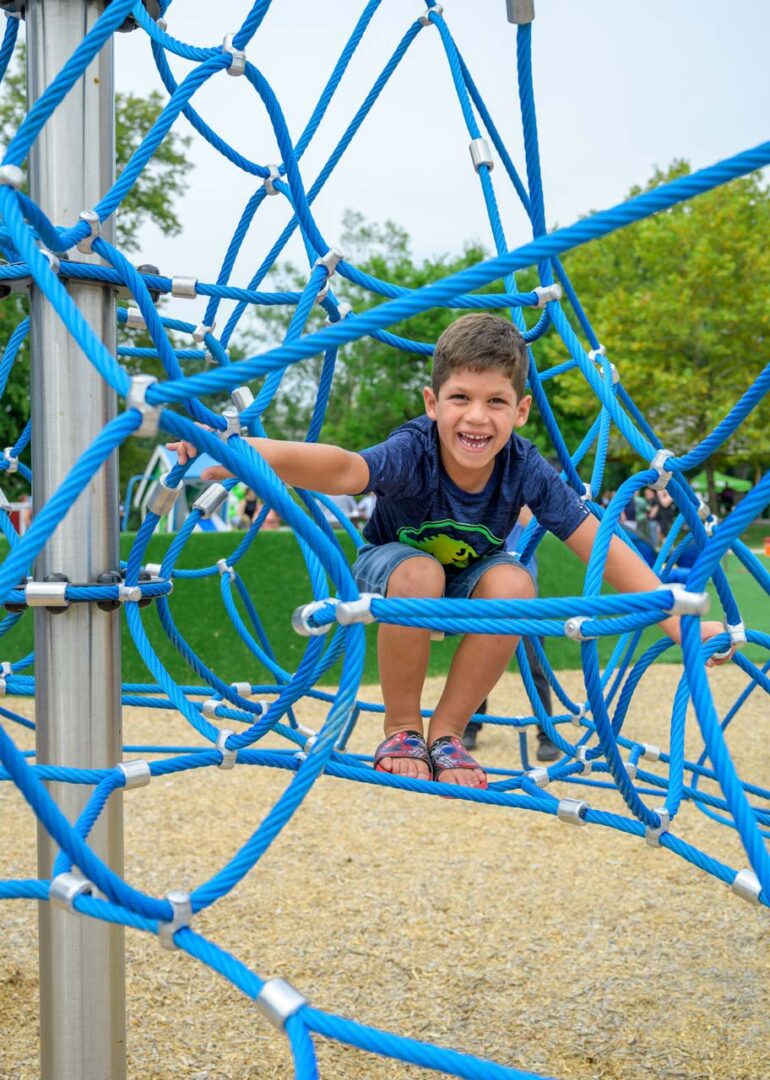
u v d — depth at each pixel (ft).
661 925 10.53
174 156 49.44
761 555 50.75
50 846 5.06
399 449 6.29
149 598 5.27
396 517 6.77
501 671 6.53
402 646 6.40
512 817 13.99
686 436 69.46
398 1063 7.99
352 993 9.02
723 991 9.12
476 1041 8.25
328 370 6.84
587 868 12.12
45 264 3.41
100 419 5.11
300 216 6.09
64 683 5.07
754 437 67.92
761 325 63.98
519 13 5.49
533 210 6.25
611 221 2.93
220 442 3.33
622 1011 8.76
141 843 12.76
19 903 11.00
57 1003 5.15
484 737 18.35
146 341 39.19
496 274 3.03
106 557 5.20
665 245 65.72
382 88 7.75
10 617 6.95
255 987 3.09
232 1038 8.25
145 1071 7.70
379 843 12.91
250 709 6.23
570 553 26.14
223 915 10.62
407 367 92.58
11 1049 7.93
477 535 6.63
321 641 4.50
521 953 9.87
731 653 5.49
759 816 6.64
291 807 3.46
